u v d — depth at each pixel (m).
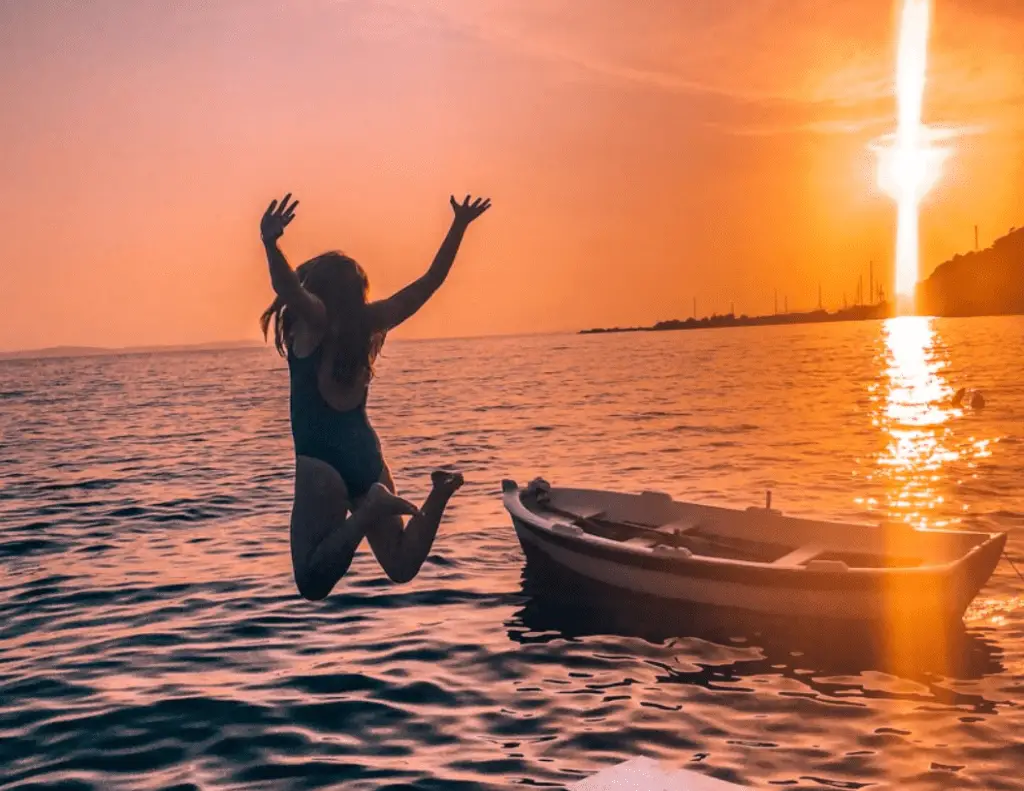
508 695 9.48
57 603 13.14
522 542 14.50
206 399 68.25
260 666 10.38
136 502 21.88
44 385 106.81
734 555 13.41
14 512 20.80
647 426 37.25
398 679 9.91
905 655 10.56
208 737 8.52
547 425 38.50
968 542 11.96
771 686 9.72
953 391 50.25
